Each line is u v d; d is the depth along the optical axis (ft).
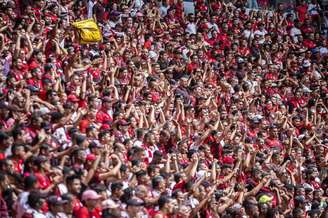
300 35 248.11
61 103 132.77
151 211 110.83
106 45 173.37
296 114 194.80
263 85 203.51
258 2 257.96
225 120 165.99
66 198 97.19
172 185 123.85
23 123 114.73
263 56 222.07
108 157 116.16
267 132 173.37
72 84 143.74
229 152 148.97
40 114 116.37
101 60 162.81
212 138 151.43
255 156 150.30
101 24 192.13
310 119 198.49
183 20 222.69
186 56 196.95
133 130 137.90
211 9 234.79
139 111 145.89
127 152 125.29
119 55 174.50
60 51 153.89
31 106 124.77
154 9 211.41
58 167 106.11
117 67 162.40
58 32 161.17
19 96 122.21
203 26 220.84
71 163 110.11
